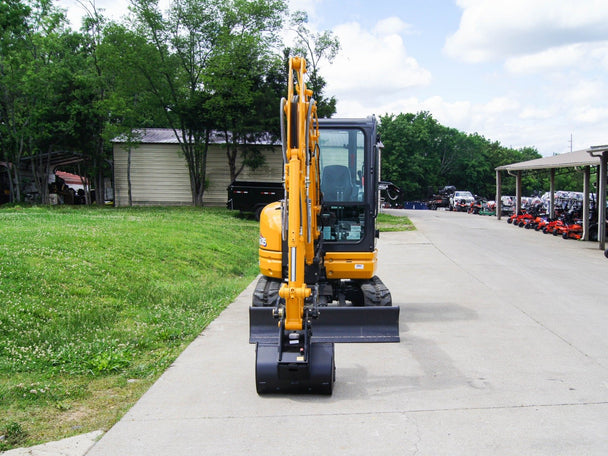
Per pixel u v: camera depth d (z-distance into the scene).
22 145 32.75
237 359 7.12
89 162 38.38
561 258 17.64
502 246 20.84
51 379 6.22
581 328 8.77
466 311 10.02
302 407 5.53
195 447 4.64
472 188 92.81
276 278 8.62
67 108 32.75
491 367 6.80
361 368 6.79
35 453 4.50
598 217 22.16
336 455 4.49
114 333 7.93
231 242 18.81
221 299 10.86
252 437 4.83
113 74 32.94
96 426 5.07
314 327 6.15
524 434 4.88
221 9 32.81
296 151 5.61
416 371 6.66
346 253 8.16
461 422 5.14
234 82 31.91
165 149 37.59
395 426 5.05
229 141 36.34
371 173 8.17
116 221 18.47
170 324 8.67
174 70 33.31
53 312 8.22
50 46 33.03
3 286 8.55
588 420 5.18
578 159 23.31
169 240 15.53
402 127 78.56
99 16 35.88
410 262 16.50
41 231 13.10
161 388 6.07
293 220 5.51
